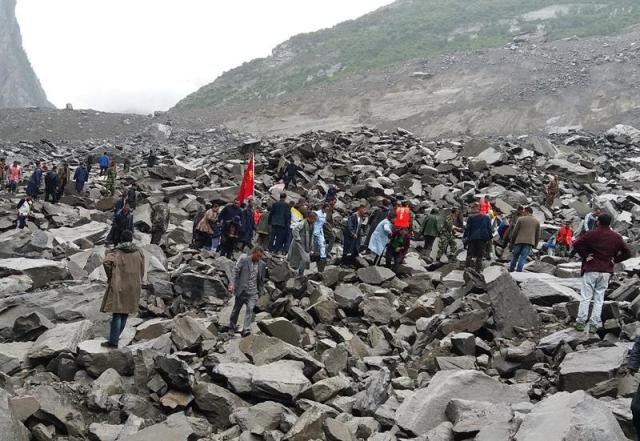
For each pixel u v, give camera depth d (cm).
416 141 3198
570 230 1688
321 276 1302
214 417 740
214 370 802
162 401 745
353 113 6962
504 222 1756
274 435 677
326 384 784
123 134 5572
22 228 1539
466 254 1523
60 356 814
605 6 11106
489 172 2503
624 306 984
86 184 2584
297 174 2408
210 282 1163
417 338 1001
